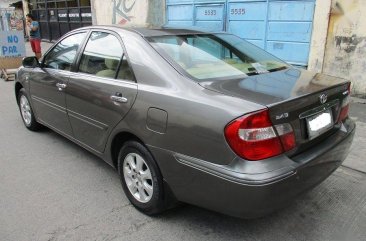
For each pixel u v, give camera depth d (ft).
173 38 10.81
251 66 10.57
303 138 8.46
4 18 44.39
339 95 9.80
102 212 10.36
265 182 7.38
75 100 12.26
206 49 10.82
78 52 12.66
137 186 10.21
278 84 9.09
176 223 9.82
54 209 10.52
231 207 7.89
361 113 18.99
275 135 7.70
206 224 9.77
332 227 9.68
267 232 9.46
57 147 15.25
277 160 7.77
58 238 9.20
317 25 23.16
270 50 26.76
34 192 11.51
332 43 22.70
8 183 12.12
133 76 10.03
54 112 14.06
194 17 32.50
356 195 11.30
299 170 7.91
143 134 9.38
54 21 58.80
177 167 8.63
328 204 10.77
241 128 7.47
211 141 7.87
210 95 8.25
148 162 9.50
